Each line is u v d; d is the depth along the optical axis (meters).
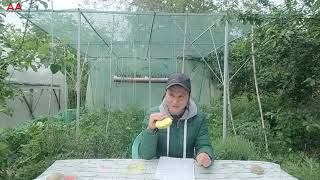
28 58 2.54
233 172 1.48
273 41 3.79
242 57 6.17
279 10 3.79
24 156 3.35
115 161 1.59
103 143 4.14
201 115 1.69
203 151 1.58
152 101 8.61
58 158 3.47
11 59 2.50
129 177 1.43
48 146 3.66
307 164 3.41
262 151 4.20
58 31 5.29
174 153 1.66
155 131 1.53
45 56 2.60
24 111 7.26
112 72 8.58
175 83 1.56
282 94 4.54
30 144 3.37
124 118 6.02
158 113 1.53
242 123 5.32
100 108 7.44
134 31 5.71
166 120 1.47
